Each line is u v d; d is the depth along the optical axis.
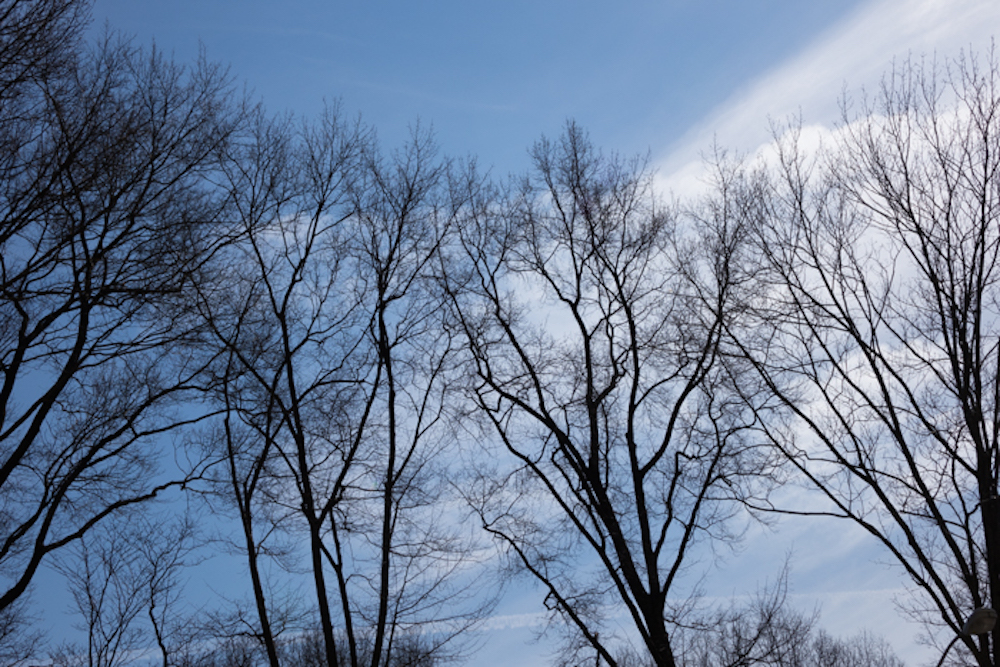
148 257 12.27
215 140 13.95
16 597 10.80
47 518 11.40
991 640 12.09
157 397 13.05
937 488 13.41
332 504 15.48
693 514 15.60
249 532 15.44
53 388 11.20
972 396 12.80
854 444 14.22
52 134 11.34
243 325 15.96
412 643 15.29
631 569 15.41
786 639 15.97
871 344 14.15
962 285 13.32
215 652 15.68
